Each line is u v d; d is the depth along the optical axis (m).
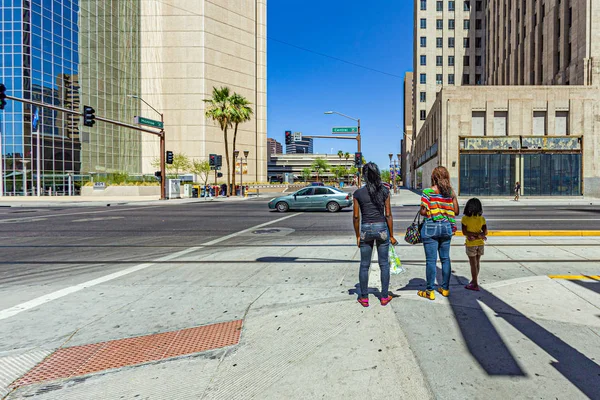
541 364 2.77
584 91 27.78
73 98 47.84
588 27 28.05
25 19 41.72
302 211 19.39
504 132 28.84
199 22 55.47
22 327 3.70
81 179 47.53
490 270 5.77
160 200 31.67
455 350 3.01
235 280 5.41
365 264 4.09
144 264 6.59
